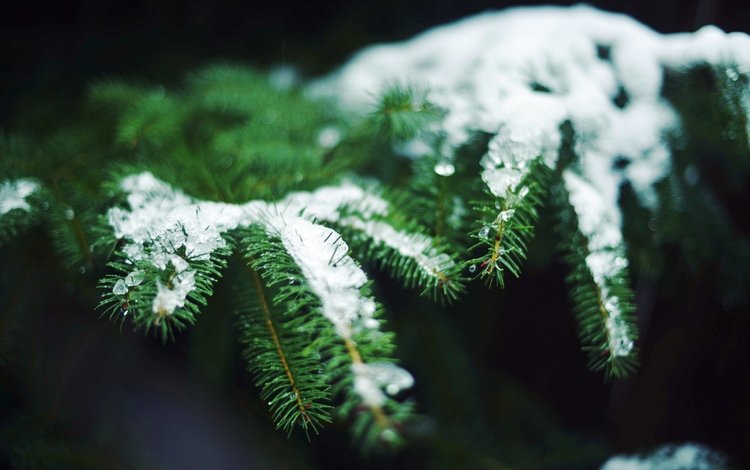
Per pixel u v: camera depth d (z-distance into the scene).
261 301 0.51
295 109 0.68
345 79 0.71
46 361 0.66
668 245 0.63
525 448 0.65
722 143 0.59
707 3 0.70
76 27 0.90
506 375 0.81
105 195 0.56
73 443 0.62
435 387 0.68
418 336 0.69
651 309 0.78
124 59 0.83
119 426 0.67
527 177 0.52
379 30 0.90
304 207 0.53
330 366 0.47
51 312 0.67
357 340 0.47
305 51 0.84
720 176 0.63
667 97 0.60
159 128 0.65
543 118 0.55
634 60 0.61
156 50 0.85
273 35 0.91
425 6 0.91
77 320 0.71
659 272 0.61
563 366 0.89
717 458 0.63
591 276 0.52
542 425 0.69
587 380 0.88
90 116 0.69
